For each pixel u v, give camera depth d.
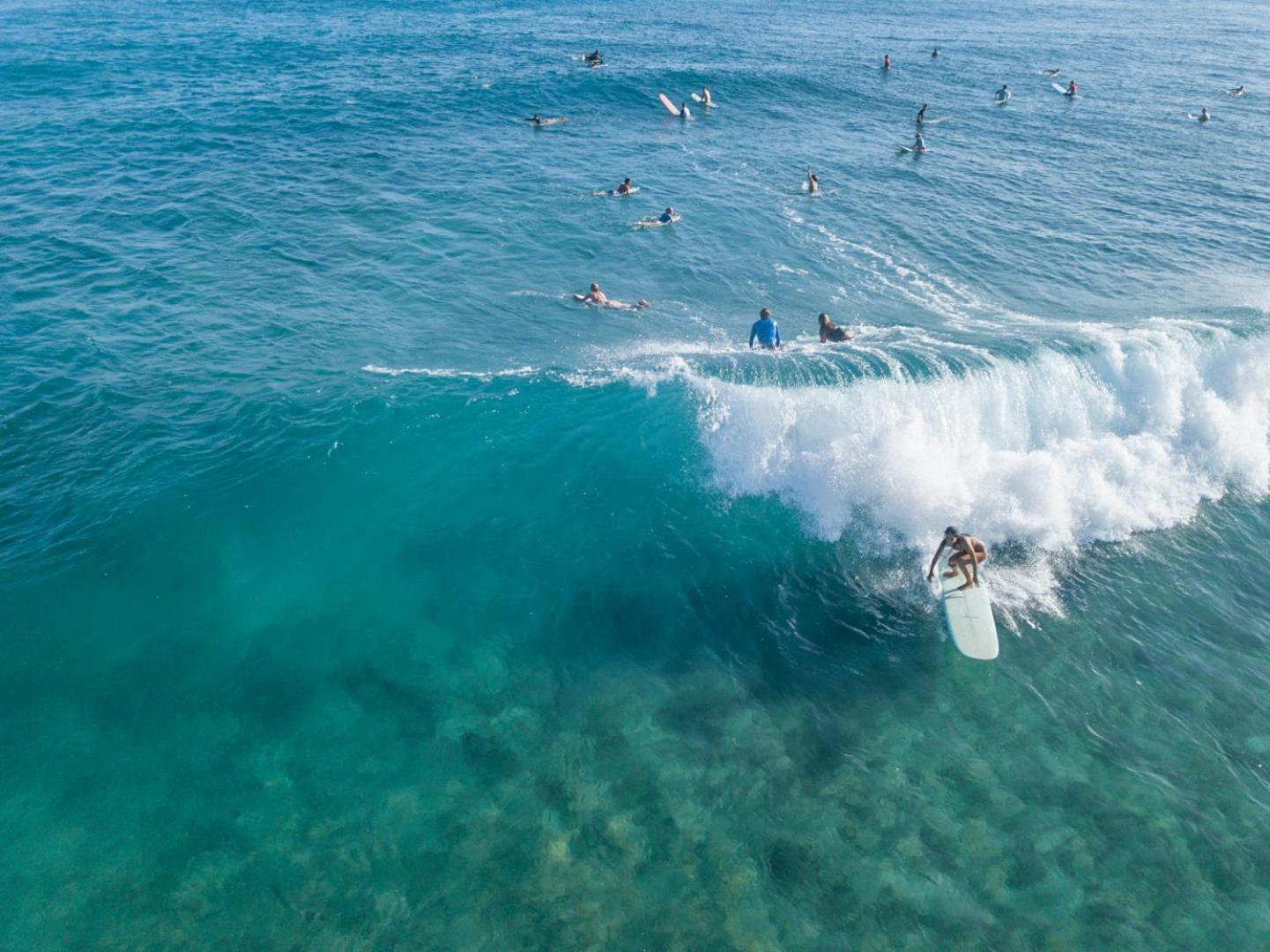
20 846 10.68
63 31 63.03
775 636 14.38
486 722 12.66
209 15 74.06
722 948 9.97
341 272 27.16
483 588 14.91
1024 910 10.41
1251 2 119.12
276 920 10.12
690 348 23.00
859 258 30.11
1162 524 17.02
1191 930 10.20
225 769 11.76
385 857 10.81
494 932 10.08
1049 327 22.77
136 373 20.31
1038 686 13.55
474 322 24.45
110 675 12.87
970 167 40.09
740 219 33.44
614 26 76.88
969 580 14.89
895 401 17.42
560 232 31.64
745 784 11.89
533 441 18.11
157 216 30.66
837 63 61.53
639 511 16.62
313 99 46.19
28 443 17.50
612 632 14.31
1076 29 84.44
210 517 15.72
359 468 17.16
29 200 31.44
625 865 10.83
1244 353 18.81
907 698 13.32
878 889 10.61
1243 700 13.37
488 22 76.31
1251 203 36.12
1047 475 16.78
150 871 10.54
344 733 12.34
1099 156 42.25
